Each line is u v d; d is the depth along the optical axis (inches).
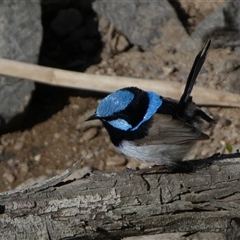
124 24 590.2
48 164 515.5
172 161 390.6
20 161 517.3
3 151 523.5
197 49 574.2
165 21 585.9
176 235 429.7
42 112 546.6
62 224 379.2
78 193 379.6
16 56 547.5
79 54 585.9
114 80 530.3
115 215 381.1
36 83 544.4
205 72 558.3
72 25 593.9
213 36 573.9
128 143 401.1
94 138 529.3
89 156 518.3
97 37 593.9
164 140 392.8
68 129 535.8
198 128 405.7
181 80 553.6
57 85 535.5
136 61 572.1
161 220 385.1
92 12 600.7
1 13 562.9
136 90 404.2
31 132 535.8
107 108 400.5
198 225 388.8
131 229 387.9
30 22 561.9
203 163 388.2
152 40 585.0
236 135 519.8
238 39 573.0
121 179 382.0
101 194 379.6
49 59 579.8
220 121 526.3
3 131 533.6
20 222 377.4
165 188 381.7
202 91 532.7
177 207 382.6
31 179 501.7
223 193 383.6
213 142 517.0
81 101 551.2
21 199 378.6
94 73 566.9
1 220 376.5
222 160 390.0
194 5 607.2
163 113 398.0
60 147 525.7
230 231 388.5
